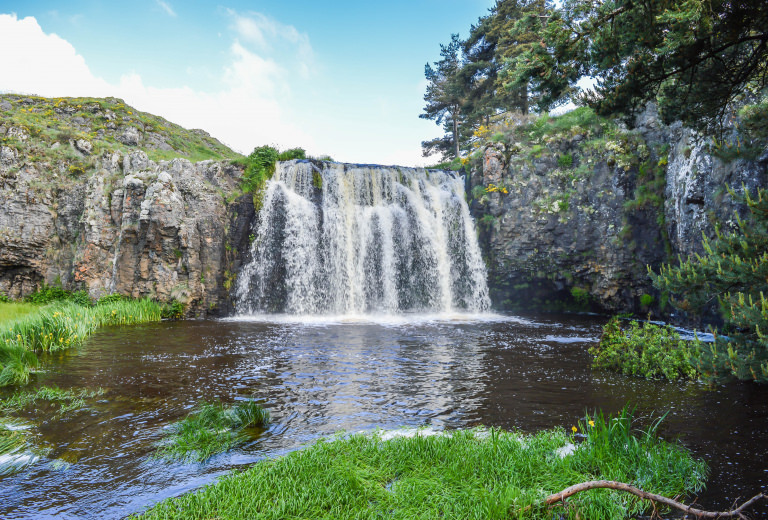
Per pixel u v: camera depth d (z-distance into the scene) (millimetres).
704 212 16062
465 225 28266
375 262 26375
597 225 23672
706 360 6785
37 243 21953
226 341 15570
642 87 8383
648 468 5262
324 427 7402
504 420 7656
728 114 12391
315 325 20156
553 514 4324
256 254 24234
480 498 4531
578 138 25391
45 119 29656
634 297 22703
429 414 8055
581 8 7660
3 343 11398
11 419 7598
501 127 30250
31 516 4711
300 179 25844
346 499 4551
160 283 22078
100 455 6203
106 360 12289
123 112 39531
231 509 4387
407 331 18359
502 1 41000
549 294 26500
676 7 6527
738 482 5250
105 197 22828
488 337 16812
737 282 6605
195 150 40688
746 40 7426
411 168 28750
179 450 6309
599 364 11641
